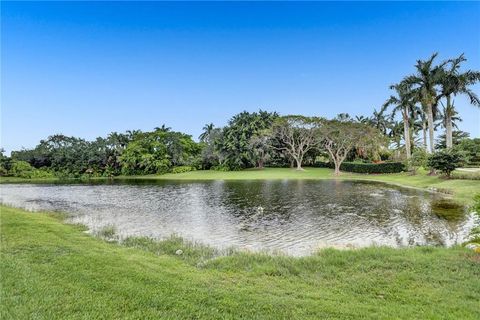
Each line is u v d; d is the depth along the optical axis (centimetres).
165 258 905
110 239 1216
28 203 2405
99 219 1695
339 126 4928
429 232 1312
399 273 741
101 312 521
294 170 6050
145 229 1449
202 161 7025
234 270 798
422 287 657
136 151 6619
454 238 1214
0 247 906
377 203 2103
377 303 586
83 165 6600
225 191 3080
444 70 3547
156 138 6900
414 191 2706
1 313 504
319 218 1653
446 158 2986
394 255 884
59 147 7131
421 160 3753
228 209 1991
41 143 7119
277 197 2528
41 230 1188
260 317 517
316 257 902
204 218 1703
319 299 601
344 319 513
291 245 1174
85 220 1664
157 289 620
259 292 630
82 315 509
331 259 867
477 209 1022
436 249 952
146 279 673
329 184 3594
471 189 2308
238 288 652
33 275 676
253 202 2277
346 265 823
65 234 1169
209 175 5625
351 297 616
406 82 3781
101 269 730
